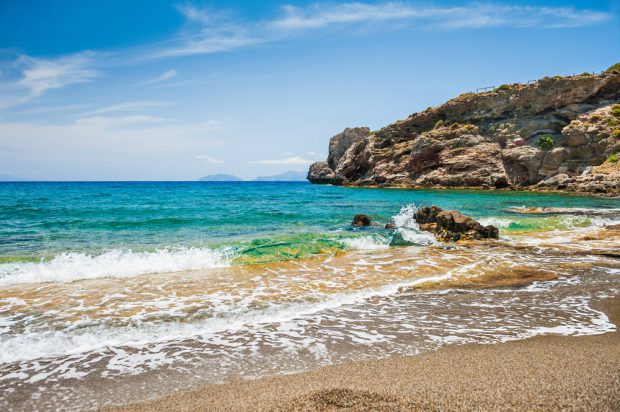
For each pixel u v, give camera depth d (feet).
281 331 23.34
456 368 17.74
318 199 157.07
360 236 57.77
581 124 226.17
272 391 15.79
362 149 331.36
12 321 24.54
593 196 168.04
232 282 34.30
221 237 59.26
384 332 23.09
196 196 179.11
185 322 24.66
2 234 60.64
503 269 39.65
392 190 239.91
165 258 42.52
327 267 40.27
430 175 262.06
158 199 152.97
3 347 20.90
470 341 21.56
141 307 27.40
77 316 25.50
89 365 18.95
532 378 16.47
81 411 14.89
